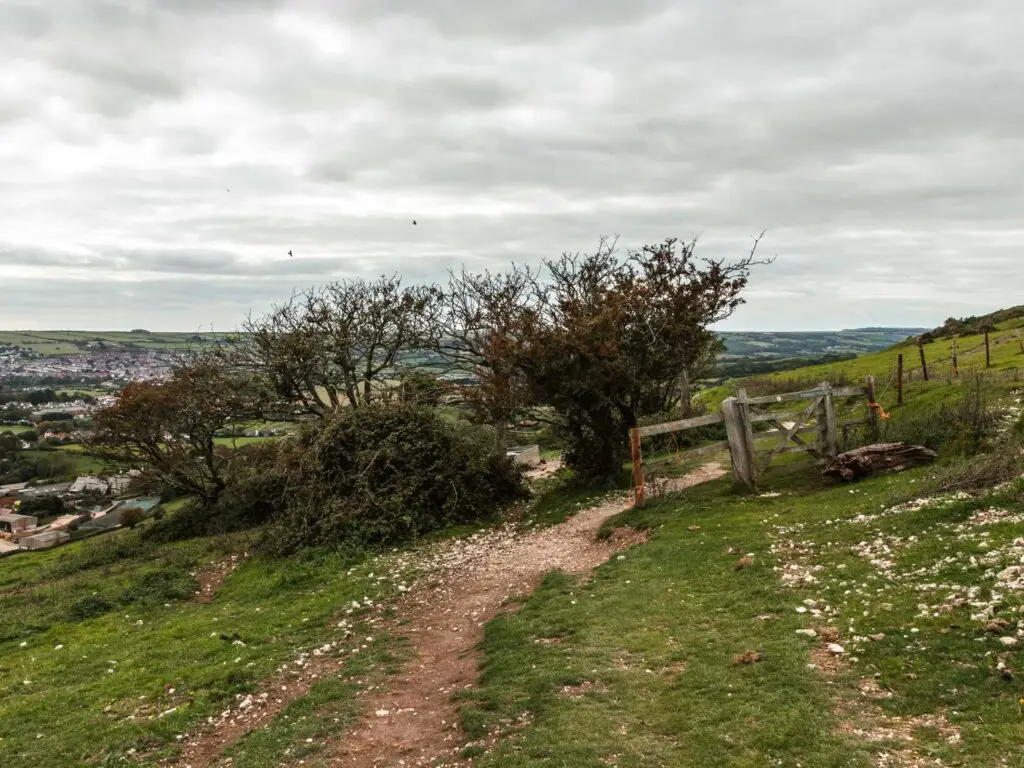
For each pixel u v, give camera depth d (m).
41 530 48.84
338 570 19.30
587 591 13.20
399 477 23.12
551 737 7.64
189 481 34.97
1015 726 6.05
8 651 16.23
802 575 11.40
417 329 34.31
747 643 9.20
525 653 10.55
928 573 10.02
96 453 34.53
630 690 8.56
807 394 19.53
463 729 8.54
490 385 24.97
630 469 26.80
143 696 11.55
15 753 9.88
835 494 16.55
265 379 34.03
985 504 12.10
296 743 8.91
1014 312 74.81
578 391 22.34
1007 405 20.80
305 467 23.95
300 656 12.59
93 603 18.98
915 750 6.12
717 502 17.98
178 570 22.19
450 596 15.38
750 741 6.82
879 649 8.13
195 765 8.93
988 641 7.57
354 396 35.34
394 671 11.23
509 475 26.84
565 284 28.44
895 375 33.94
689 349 24.00
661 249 24.31
